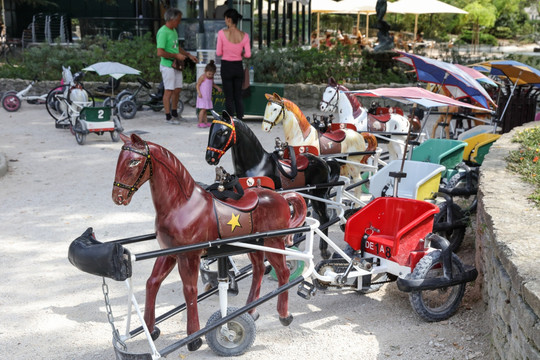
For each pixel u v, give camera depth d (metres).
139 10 22.02
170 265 4.59
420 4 26.91
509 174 6.09
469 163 8.39
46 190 9.26
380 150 7.95
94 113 12.30
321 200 6.43
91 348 4.86
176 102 14.98
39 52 18.86
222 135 5.33
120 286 6.07
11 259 6.62
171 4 17.97
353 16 45.91
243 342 4.75
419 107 11.59
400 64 18.95
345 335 5.12
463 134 10.01
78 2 25.45
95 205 8.57
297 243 6.28
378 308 5.68
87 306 5.61
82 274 6.31
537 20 57.44
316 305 5.75
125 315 5.45
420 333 5.14
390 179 6.96
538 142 7.41
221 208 4.47
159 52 14.25
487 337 4.95
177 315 5.47
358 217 5.55
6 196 8.91
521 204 5.05
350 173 8.25
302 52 18.00
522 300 3.66
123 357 4.09
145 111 16.73
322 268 5.47
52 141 12.73
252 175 5.86
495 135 8.56
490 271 4.93
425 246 5.39
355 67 18.38
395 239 5.30
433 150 7.98
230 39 13.36
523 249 4.01
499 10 51.41
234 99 13.84
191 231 4.30
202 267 5.71
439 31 46.97
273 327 5.28
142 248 7.02
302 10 23.42
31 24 25.27
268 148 12.24
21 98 16.53
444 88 11.68
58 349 4.83
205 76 14.19
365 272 5.37
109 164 10.91
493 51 39.16
